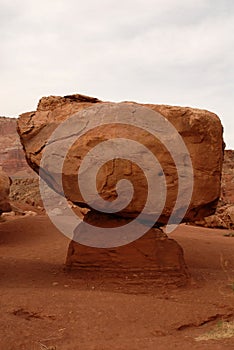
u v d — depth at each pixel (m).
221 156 9.45
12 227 18.39
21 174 71.38
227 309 7.39
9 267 10.80
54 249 14.22
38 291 7.95
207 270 11.05
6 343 5.52
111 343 5.65
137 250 9.23
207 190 9.15
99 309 6.95
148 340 5.74
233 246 15.71
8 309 6.74
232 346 5.34
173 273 9.02
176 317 6.84
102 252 9.37
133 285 8.77
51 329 6.20
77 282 9.02
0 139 80.31
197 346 5.39
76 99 10.18
